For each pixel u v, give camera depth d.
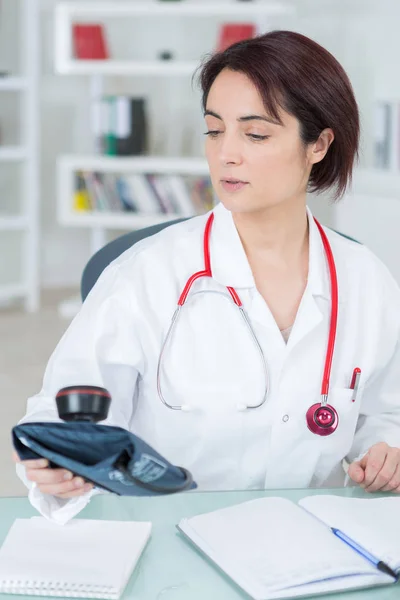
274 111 1.57
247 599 1.27
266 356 1.74
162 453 1.77
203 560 1.39
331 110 1.63
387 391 1.91
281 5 5.92
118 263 1.79
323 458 1.80
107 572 1.31
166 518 1.52
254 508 1.51
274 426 1.75
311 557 1.34
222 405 1.73
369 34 5.71
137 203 6.39
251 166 1.60
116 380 1.70
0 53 6.33
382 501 1.56
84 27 6.36
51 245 7.51
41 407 1.51
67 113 7.34
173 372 1.72
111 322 1.69
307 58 1.59
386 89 5.58
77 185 6.43
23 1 6.23
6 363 5.29
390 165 5.22
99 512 1.54
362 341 1.84
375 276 1.89
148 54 7.30
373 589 1.31
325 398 1.76
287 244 1.77
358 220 5.38
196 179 6.51
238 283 1.73
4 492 3.46
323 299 1.80
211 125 1.64
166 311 1.73
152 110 7.37
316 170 1.76
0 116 6.32
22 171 6.47
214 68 1.64
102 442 1.20
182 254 1.79
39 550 1.37
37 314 6.55
